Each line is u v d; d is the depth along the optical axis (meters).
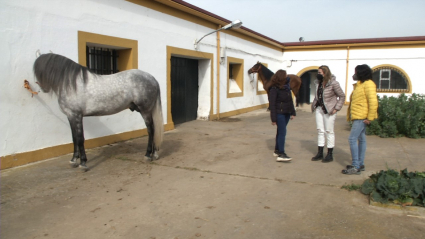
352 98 5.01
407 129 7.96
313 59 18.33
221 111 12.05
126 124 7.57
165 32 8.64
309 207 3.85
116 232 3.27
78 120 4.99
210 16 10.45
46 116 5.68
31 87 5.39
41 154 5.64
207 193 4.30
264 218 3.56
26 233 3.24
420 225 3.39
